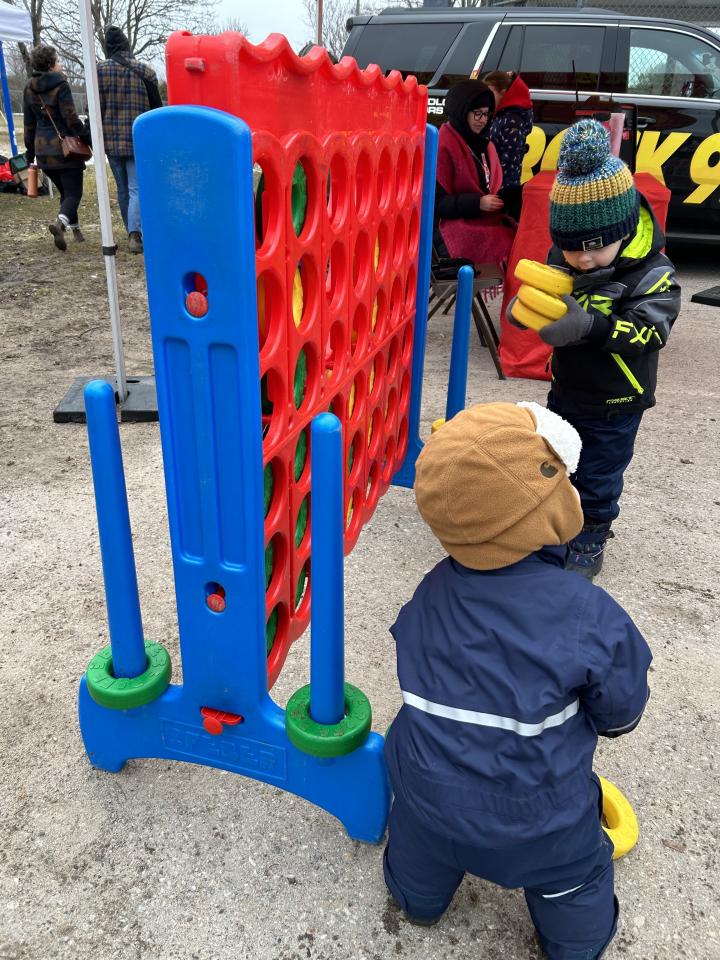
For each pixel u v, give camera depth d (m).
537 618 1.29
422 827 1.41
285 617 2.01
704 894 1.73
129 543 1.71
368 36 7.34
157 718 1.85
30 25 11.36
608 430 2.56
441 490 1.30
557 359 2.58
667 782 2.01
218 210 1.27
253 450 1.47
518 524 1.29
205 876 1.73
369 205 2.16
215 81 1.27
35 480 3.41
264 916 1.65
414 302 3.05
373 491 2.87
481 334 4.79
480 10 7.08
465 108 4.62
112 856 1.77
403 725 1.41
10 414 4.08
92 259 7.48
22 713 2.17
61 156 7.62
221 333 1.36
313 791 1.77
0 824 1.84
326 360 2.00
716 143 6.97
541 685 1.27
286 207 1.52
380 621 2.60
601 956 1.59
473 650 1.31
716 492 3.51
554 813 1.30
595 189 2.16
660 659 2.45
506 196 5.20
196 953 1.58
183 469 1.52
